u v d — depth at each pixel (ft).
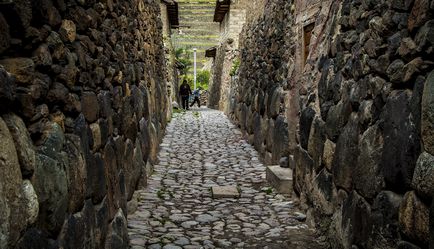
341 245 11.53
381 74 9.68
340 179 11.93
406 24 8.58
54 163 6.79
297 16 20.43
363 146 10.31
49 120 7.10
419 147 7.65
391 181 8.65
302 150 16.39
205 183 20.76
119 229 11.78
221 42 63.87
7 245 5.03
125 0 15.81
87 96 9.23
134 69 17.98
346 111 11.93
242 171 23.41
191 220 15.34
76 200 8.00
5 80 5.24
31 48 6.39
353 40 11.86
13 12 5.65
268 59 26.68
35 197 5.87
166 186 20.01
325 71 14.29
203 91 101.24
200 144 31.37
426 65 7.65
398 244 8.27
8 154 5.17
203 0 169.99
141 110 19.77
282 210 16.48
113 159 11.80
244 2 51.29
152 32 27.22
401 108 8.45
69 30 8.01
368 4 10.70
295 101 20.65
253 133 30.30
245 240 13.47
